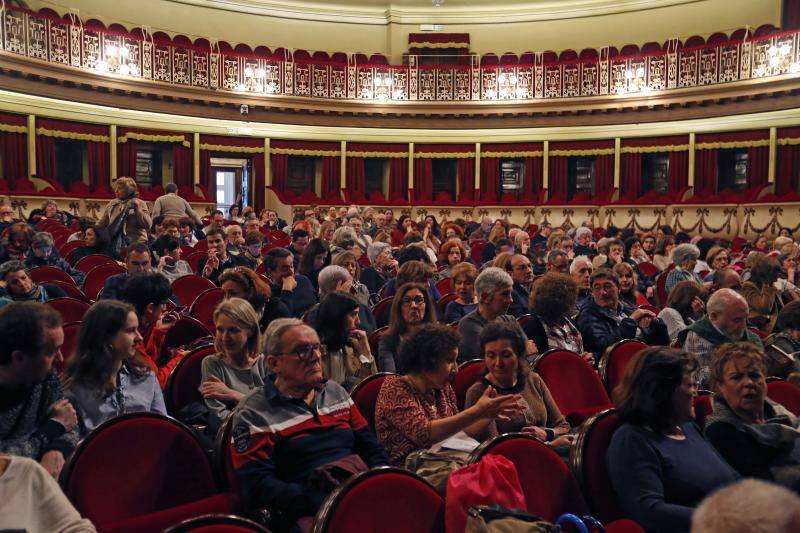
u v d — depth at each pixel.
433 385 3.44
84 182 17.55
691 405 2.99
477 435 3.54
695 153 18.52
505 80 19.89
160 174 18.75
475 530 2.25
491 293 4.95
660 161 19.52
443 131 20.41
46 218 12.17
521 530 2.21
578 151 19.81
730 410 3.29
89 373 3.24
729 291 4.67
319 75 19.66
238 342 3.84
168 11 19.53
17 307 2.73
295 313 6.10
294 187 20.45
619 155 19.39
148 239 9.46
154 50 17.61
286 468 2.94
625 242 10.55
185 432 2.85
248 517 2.79
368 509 2.32
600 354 5.39
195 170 18.62
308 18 21.16
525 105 19.77
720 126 18.12
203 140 18.75
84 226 11.31
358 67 19.91
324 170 20.12
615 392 3.06
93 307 3.31
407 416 3.33
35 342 2.67
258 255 8.88
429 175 20.47
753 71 17.34
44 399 2.86
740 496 1.17
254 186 19.55
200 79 18.31
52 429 2.76
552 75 19.64
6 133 15.67
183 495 2.78
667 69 18.52
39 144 16.19
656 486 2.81
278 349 3.01
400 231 14.54
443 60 21.20
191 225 10.47
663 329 5.47
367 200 19.89
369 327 5.69
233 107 18.91
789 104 17.00
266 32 20.83
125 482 2.65
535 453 2.82
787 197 16.28
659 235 11.92
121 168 17.59
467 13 21.41
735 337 4.68
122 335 3.26
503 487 2.43
